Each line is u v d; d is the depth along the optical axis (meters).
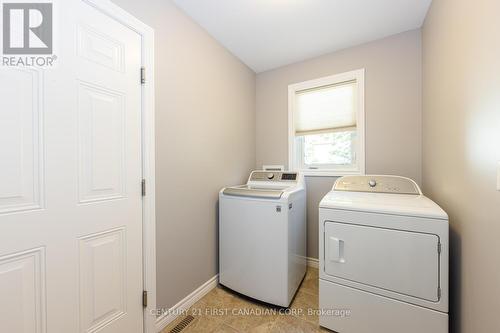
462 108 1.02
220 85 1.96
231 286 1.79
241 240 1.74
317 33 1.84
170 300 1.45
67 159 0.93
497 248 0.76
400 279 1.17
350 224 1.30
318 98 2.25
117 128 1.13
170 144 1.45
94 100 1.03
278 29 1.78
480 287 0.88
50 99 0.88
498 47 0.73
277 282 1.58
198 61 1.69
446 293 1.07
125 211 1.17
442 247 1.08
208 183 1.81
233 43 1.98
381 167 1.94
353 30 1.81
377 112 1.95
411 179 1.74
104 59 1.07
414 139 1.80
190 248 1.63
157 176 1.35
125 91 1.17
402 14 1.62
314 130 2.27
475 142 0.91
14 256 0.79
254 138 2.53
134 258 1.22
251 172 2.37
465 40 0.98
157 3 1.34
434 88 1.44
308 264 2.26
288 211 1.57
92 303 1.02
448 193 1.21
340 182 1.82
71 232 0.94
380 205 1.27
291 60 2.29
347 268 1.31
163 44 1.38
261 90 2.54
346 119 2.11
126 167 1.17
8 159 0.78
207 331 1.38
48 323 0.87
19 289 0.80
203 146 1.75
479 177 0.88
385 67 1.91
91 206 1.02
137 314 1.23
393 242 1.19
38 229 0.85
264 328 1.40
